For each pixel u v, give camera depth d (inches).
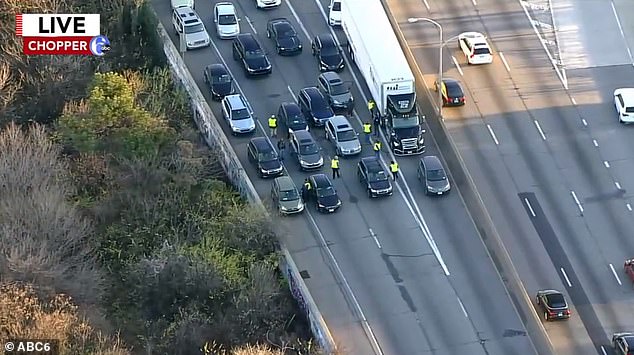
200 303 4419.3
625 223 4815.5
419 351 4266.7
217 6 5772.6
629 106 5251.0
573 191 4970.5
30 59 5172.2
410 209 4872.0
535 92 5472.4
